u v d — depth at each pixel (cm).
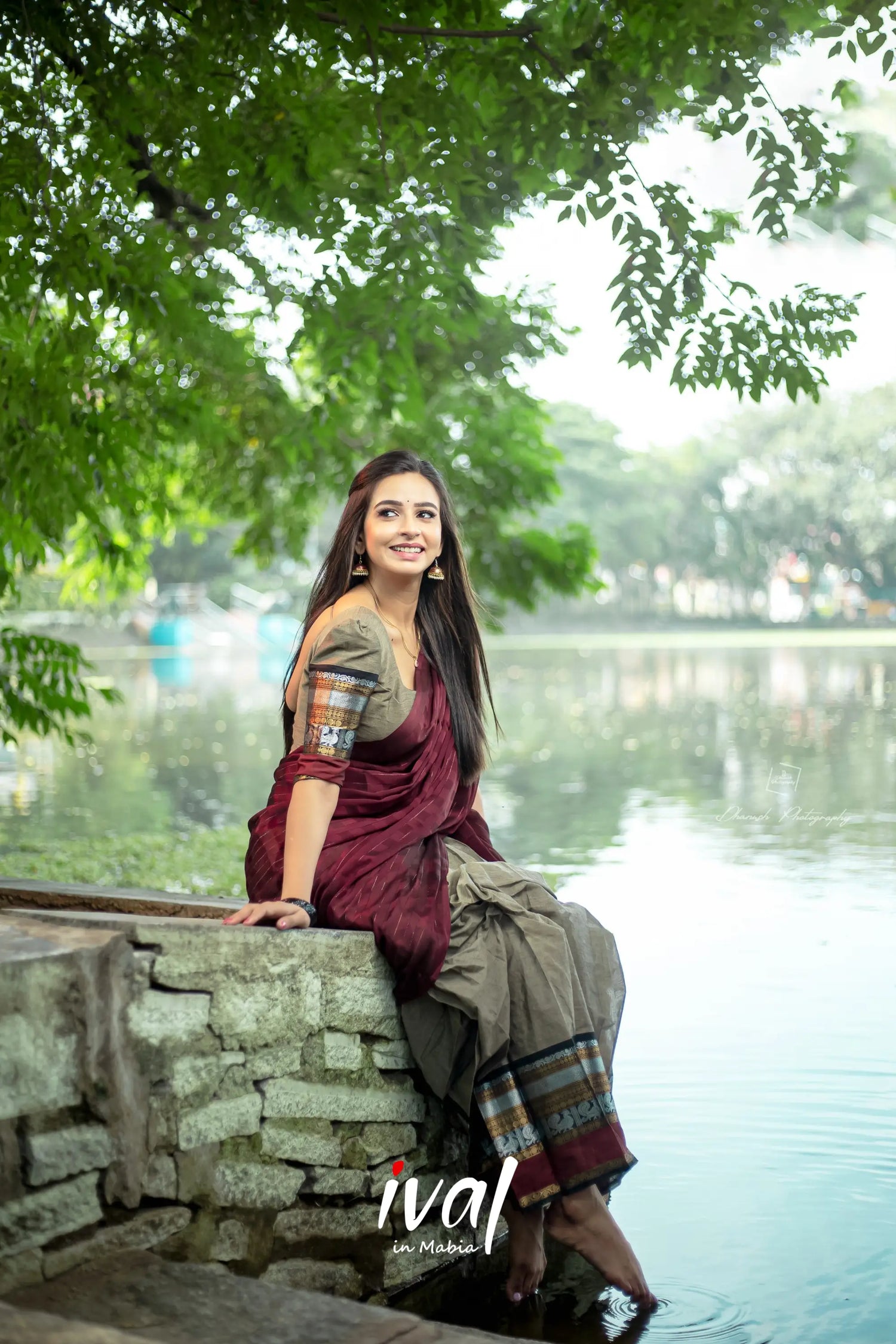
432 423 1130
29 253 615
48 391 671
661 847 939
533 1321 296
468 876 320
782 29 507
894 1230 337
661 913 719
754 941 652
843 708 2214
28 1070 237
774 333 577
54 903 393
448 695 346
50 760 1666
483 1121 309
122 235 661
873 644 5200
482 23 567
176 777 1444
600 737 1805
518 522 1159
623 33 525
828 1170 372
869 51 507
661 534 8262
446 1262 331
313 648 337
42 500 698
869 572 8400
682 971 597
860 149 676
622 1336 287
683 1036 496
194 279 823
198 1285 242
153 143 682
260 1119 284
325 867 321
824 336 579
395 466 345
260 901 330
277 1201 287
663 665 3847
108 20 598
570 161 555
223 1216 274
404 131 589
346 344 866
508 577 1115
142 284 656
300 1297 239
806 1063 464
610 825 1053
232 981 277
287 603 6656
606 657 4412
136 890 402
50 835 1022
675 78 516
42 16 584
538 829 1034
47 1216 239
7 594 805
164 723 2214
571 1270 328
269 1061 286
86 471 706
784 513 8075
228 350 964
